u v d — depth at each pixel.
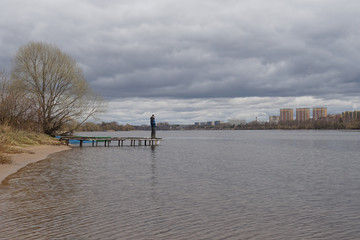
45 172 19.36
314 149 44.81
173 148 47.91
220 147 50.78
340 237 8.25
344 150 42.50
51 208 10.71
